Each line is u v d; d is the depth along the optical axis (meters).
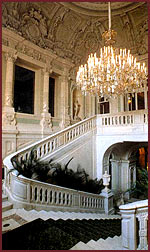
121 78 4.73
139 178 9.79
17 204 3.59
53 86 9.54
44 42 8.34
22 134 7.04
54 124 9.02
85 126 7.37
